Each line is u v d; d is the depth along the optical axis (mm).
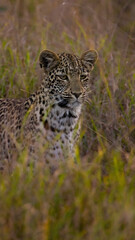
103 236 8250
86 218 8789
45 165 10586
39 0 21453
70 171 9930
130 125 13812
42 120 10891
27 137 11055
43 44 15602
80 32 17812
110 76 15266
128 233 8406
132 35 19703
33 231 8328
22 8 21141
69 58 11266
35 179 9578
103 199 9242
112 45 17469
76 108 11125
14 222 8609
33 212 8531
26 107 11539
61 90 11023
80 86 11117
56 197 9188
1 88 14961
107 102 14461
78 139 11547
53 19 18719
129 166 10680
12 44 16641
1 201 8812
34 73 15078
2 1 20469
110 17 19688
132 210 8641
